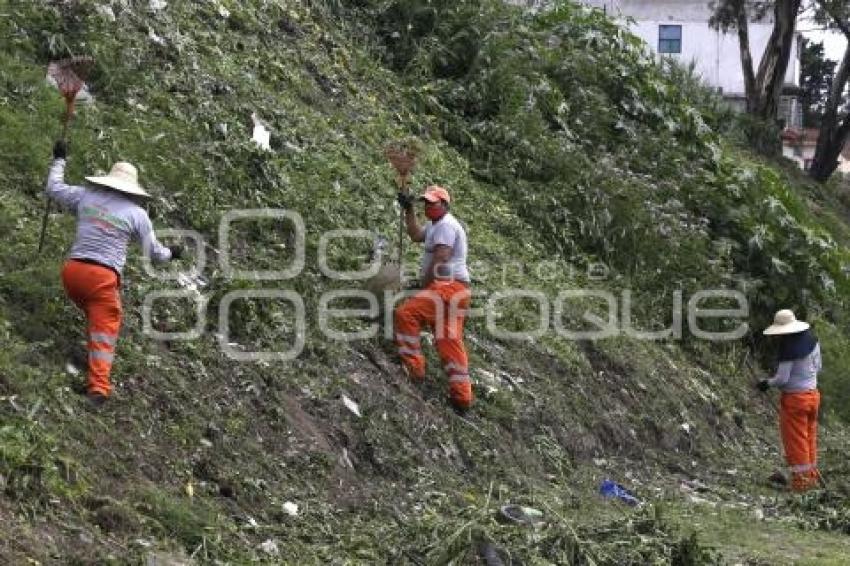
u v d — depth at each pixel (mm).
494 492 23188
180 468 18203
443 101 39062
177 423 19016
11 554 14242
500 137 38312
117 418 18188
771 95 84375
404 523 20141
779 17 83500
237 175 26312
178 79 28453
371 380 23797
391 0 41094
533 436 26609
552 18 45688
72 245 19688
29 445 16094
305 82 33688
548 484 25359
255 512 18469
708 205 42438
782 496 29844
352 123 33688
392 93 37438
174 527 16719
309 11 37875
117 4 29062
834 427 41031
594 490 25984
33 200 22000
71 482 16188
